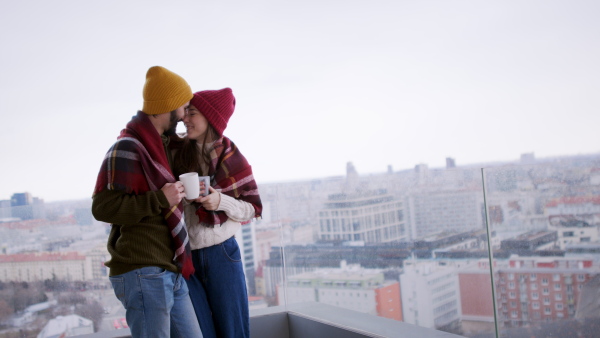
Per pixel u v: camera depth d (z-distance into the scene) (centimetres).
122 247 155
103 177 151
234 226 191
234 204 184
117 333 227
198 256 186
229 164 190
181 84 166
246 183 194
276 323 250
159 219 159
